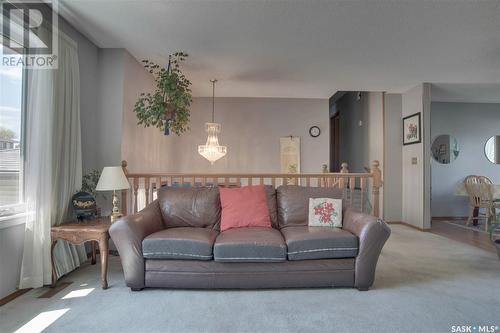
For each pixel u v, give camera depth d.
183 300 2.21
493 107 6.29
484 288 2.46
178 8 2.60
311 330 1.82
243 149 6.05
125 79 3.55
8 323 1.87
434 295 2.32
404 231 4.79
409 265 3.05
